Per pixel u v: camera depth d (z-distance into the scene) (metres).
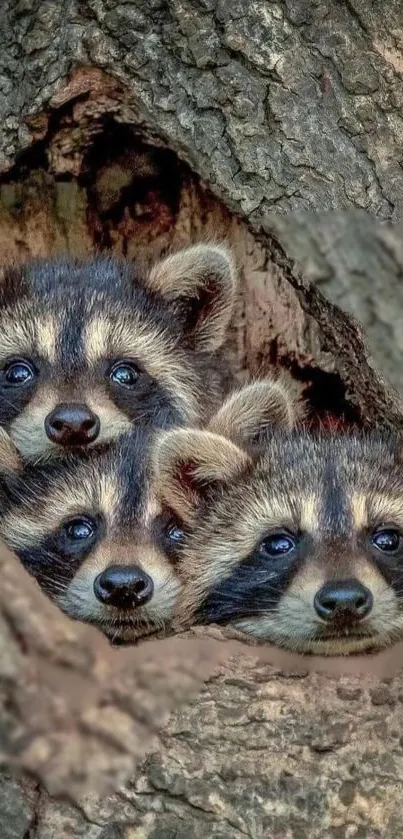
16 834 7.98
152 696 9.32
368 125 9.29
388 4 9.27
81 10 9.29
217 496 9.90
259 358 11.09
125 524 9.92
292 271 9.31
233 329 11.22
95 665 10.05
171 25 9.23
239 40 9.19
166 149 9.99
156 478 9.78
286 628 9.02
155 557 9.70
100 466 10.25
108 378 10.77
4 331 10.77
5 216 10.94
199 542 9.77
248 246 11.10
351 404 10.23
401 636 8.98
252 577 9.46
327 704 8.00
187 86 9.28
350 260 9.12
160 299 11.22
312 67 9.27
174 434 9.66
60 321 10.80
